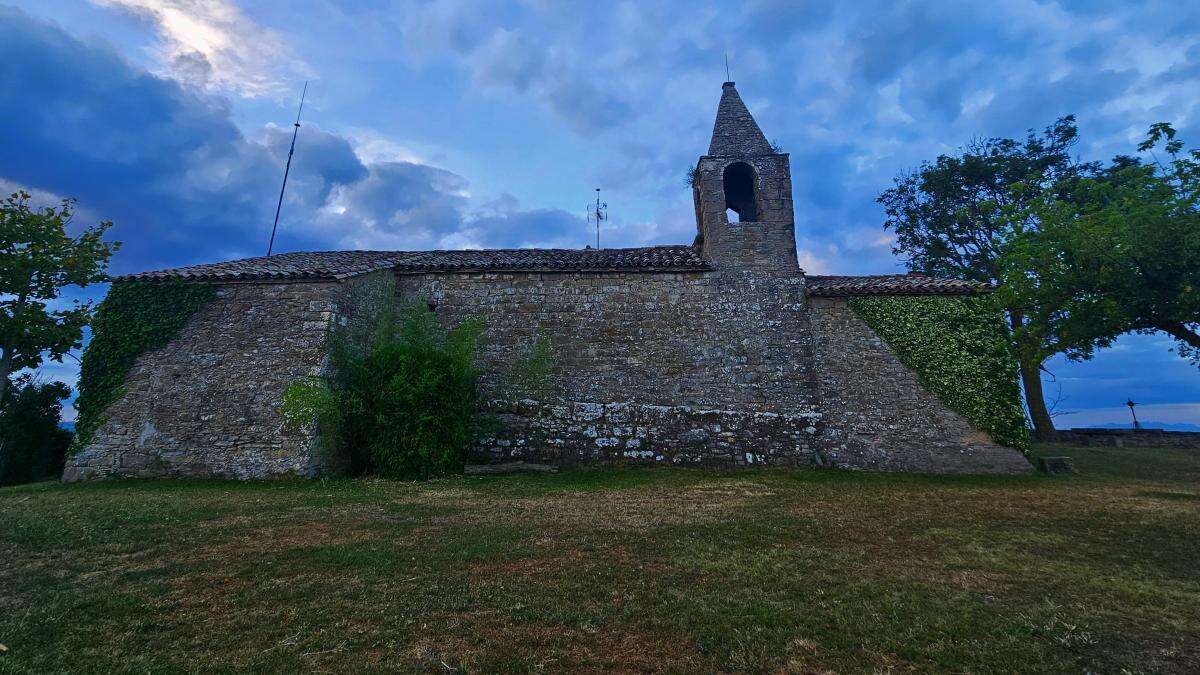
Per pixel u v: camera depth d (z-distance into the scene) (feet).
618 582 15.53
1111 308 39.17
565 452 41.70
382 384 37.68
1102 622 12.91
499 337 44.57
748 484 34.71
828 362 43.83
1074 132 71.77
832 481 36.06
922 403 42.47
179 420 36.37
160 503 26.13
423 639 11.82
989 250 74.13
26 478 47.50
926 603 14.07
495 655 11.13
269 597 14.23
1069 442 66.54
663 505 27.37
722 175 48.67
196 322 38.47
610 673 10.50
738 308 45.19
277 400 36.19
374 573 16.10
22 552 17.93
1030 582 15.81
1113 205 40.70
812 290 45.03
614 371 43.78
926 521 23.81
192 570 16.34
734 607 13.70
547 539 20.20
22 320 38.63
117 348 38.11
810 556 18.30
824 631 12.35
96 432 36.45
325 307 38.19
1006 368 42.55
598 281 45.96
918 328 43.96
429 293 45.96
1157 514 25.31
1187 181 37.73
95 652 11.14
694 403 43.01
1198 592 15.03
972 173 74.43
